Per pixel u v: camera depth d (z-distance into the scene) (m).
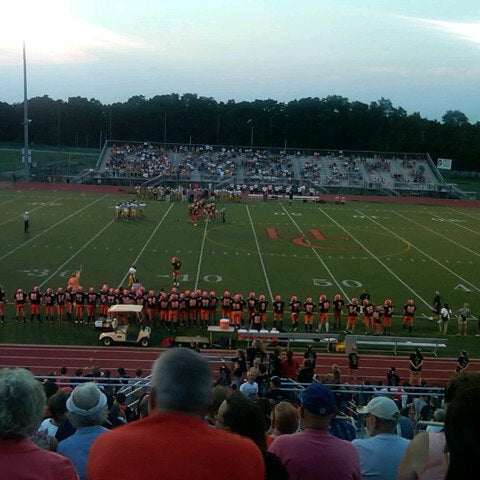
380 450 4.54
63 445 4.47
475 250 40.00
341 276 31.94
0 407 2.73
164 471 2.43
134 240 38.72
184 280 29.83
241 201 61.66
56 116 126.06
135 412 8.80
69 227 42.12
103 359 20.47
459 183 87.25
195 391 2.63
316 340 22.17
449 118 174.62
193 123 125.44
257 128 124.94
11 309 25.06
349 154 88.75
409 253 38.28
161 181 72.31
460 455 2.31
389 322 24.22
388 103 138.88
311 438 4.11
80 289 24.55
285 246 38.88
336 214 54.72
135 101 151.00
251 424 3.85
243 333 21.86
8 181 67.12
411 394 12.84
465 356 18.25
